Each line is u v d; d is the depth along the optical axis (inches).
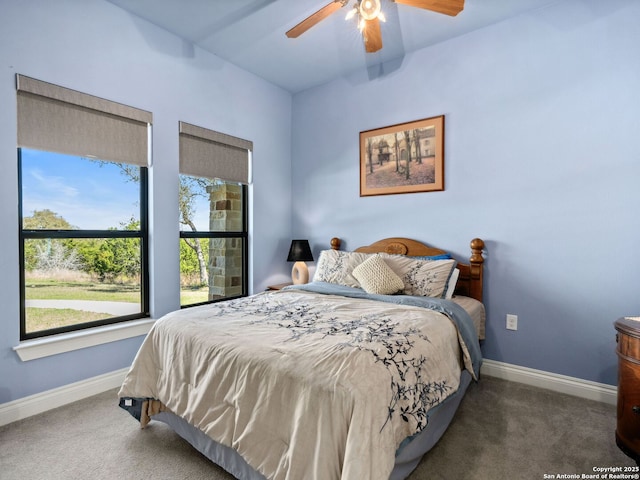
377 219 129.7
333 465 43.6
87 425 77.0
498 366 104.2
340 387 45.8
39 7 81.4
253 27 105.7
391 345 57.6
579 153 91.6
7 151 77.7
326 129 143.9
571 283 93.2
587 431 74.5
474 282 105.4
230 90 128.2
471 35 107.7
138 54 100.7
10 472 61.3
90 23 90.3
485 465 63.3
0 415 76.3
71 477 60.3
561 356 94.8
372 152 129.9
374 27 82.4
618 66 86.3
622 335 66.7
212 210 129.8
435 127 114.7
